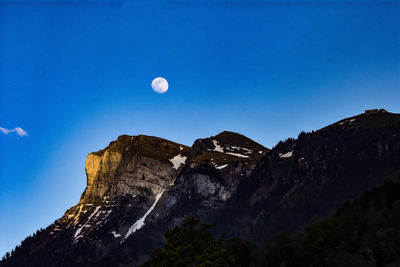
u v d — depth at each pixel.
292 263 154.62
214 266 87.75
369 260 129.50
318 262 144.38
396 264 123.56
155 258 92.69
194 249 93.25
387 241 135.88
